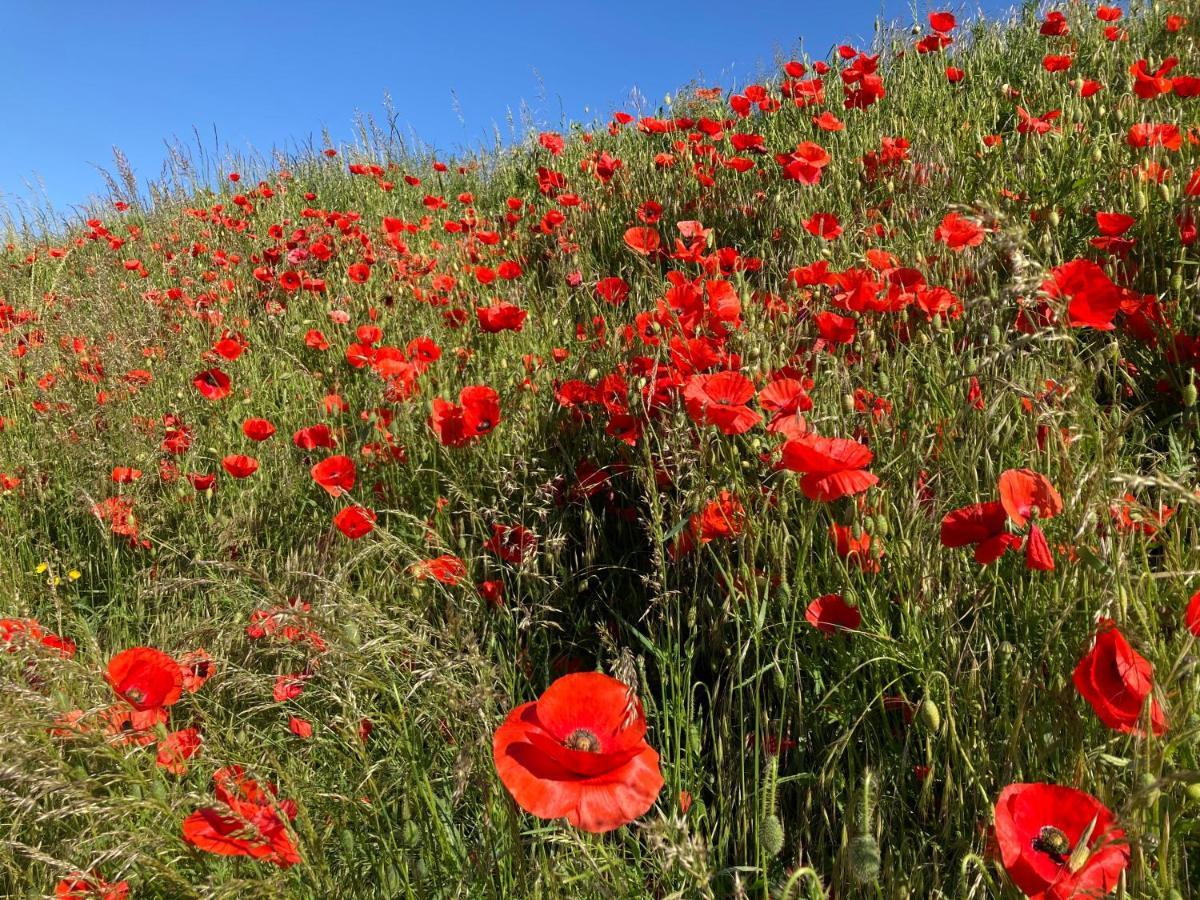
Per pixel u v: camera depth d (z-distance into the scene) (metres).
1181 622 0.65
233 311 2.31
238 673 0.83
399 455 1.29
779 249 1.89
